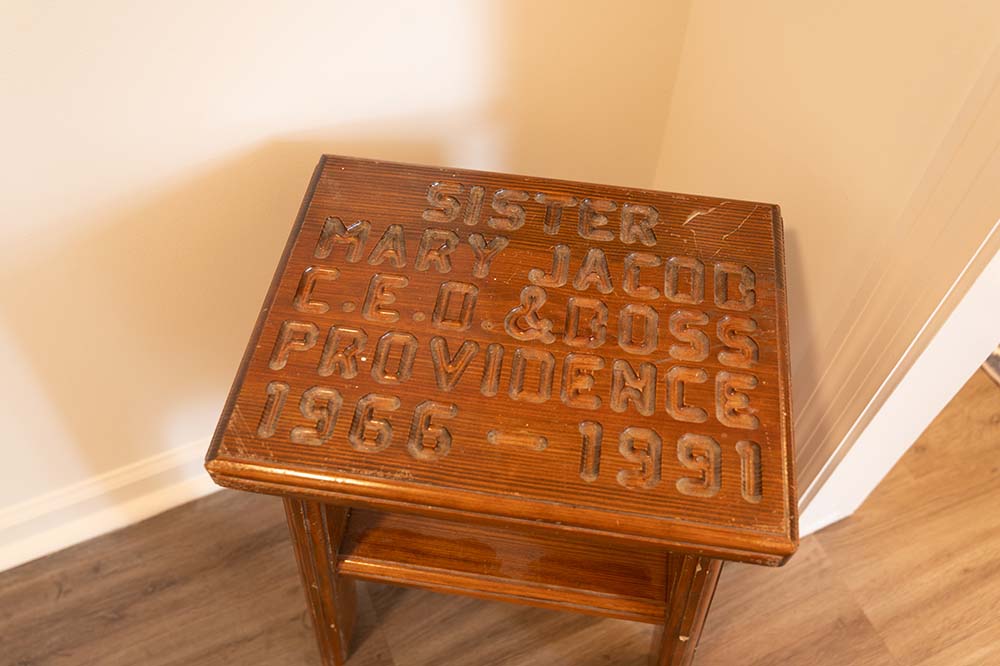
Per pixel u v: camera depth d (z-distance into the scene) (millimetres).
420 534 1100
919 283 919
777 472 803
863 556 1402
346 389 846
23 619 1305
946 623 1337
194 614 1319
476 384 854
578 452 813
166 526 1413
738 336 896
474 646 1300
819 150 1017
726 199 1020
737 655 1301
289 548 1395
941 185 840
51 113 896
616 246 970
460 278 935
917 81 843
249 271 1182
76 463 1297
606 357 879
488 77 1136
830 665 1294
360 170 1029
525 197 1016
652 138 1376
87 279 1064
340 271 935
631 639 1312
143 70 910
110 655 1274
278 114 1030
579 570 1077
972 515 1452
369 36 1006
